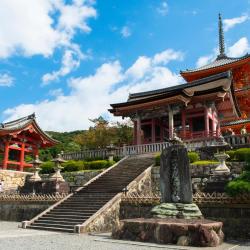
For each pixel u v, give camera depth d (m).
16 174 31.81
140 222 12.05
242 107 46.12
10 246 10.48
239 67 45.56
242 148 22.78
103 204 17.66
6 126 32.78
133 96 44.62
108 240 12.10
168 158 14.64
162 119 38.59
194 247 10.33
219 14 57.09
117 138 49.62
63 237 13.22
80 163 28.89
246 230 13.02
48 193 23.55
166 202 14.07
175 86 41.53
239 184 13.45
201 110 33.88
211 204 14.27
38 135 35.66
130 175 22.53
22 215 22.30
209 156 22.50
